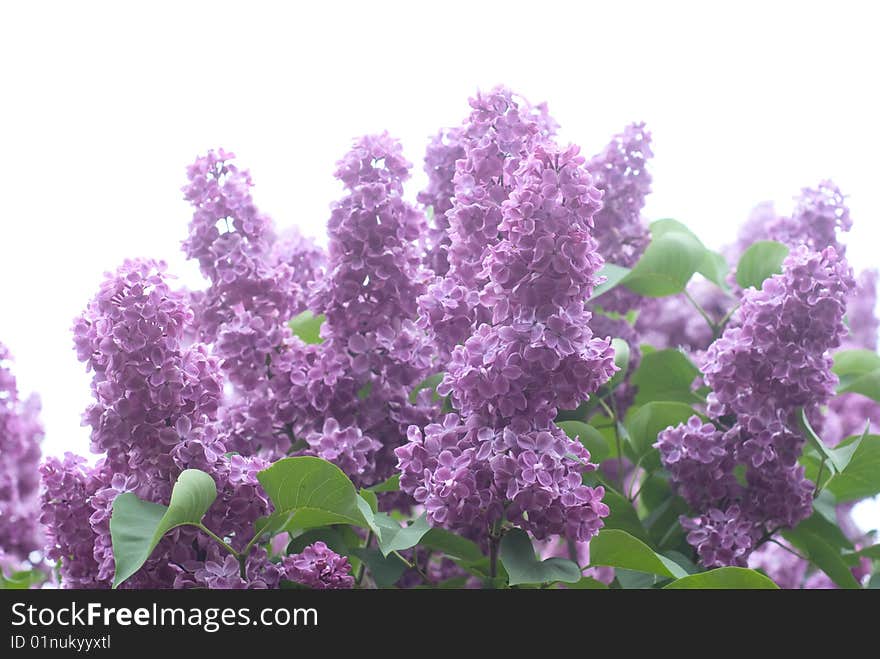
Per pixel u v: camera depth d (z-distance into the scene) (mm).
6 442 1496
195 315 1347
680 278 1450
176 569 1224
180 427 1237
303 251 1434
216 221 1332
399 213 1312
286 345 1332
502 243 1213
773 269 1440
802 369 1297
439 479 1211
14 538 1496
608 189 1450
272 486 1229
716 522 1321
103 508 1249
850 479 1398
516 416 1217
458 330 1271
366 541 1322
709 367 1323
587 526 1209
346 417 1319
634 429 1391
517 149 1303
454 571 1410
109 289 1236
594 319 1453
